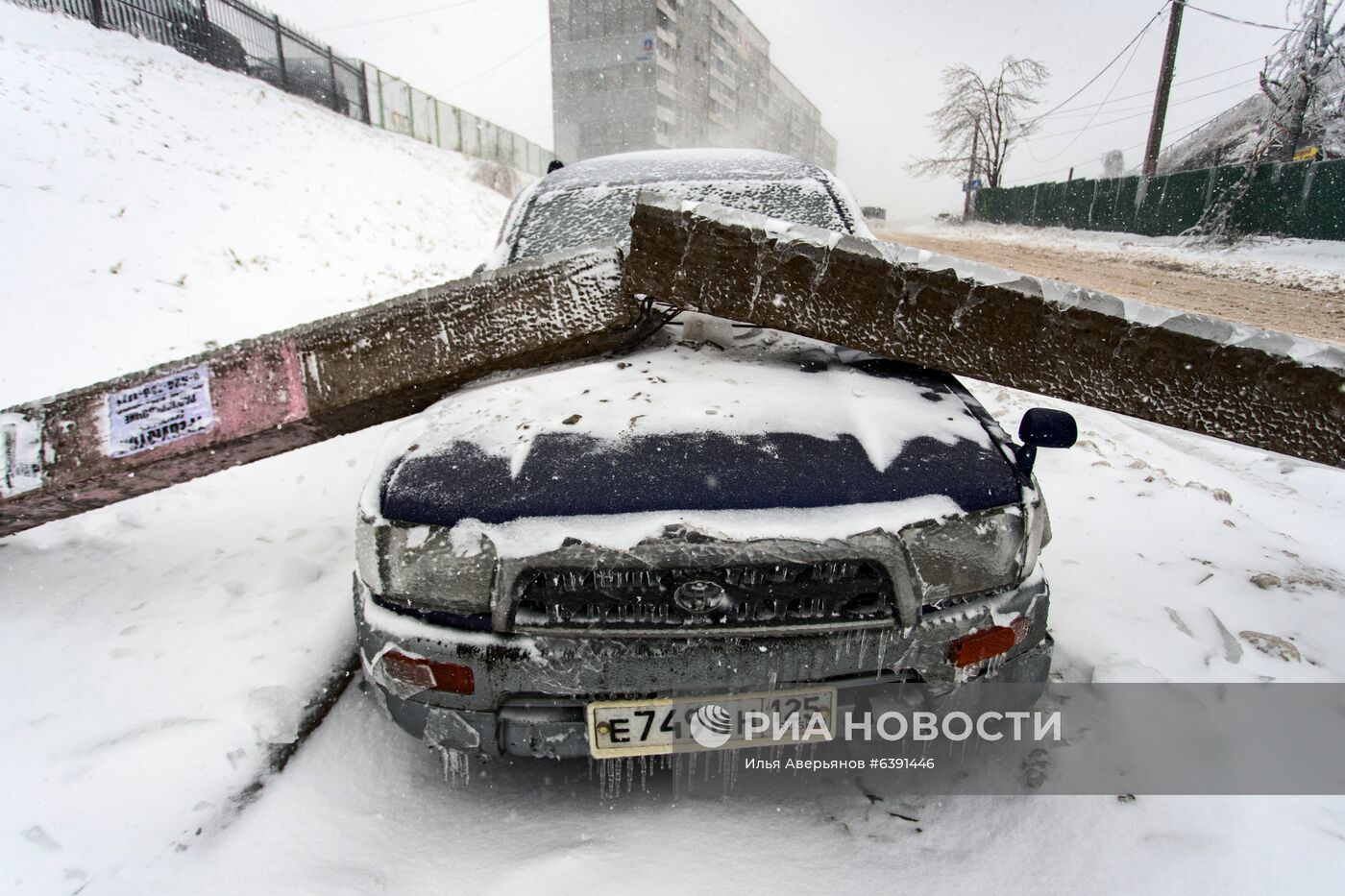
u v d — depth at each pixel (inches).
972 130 1692.9
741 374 90.2
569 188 132.3
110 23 587.5
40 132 337.1
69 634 104.3
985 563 68.7
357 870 70.7
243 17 740.0
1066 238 1012.5
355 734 88.3
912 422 77.8
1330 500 162.2
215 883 69.4
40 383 188.7
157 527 139.4
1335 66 709.3
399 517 69.1
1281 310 408.5
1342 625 104.9
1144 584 115.6
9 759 82.2
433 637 67.4
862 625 65.7
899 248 88.8
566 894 67.3
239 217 355.9
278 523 139.7
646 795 80.1
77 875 69.8
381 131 897.5
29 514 110.3
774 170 133.1
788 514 66.3
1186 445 202.8
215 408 102.6
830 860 71.1
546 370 97.7
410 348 97.9
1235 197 749.3
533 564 64.9
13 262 235.9
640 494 67.6
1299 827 72.2
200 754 83.0
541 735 67.9
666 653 65.8
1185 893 65.9
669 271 95.3
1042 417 72.7
